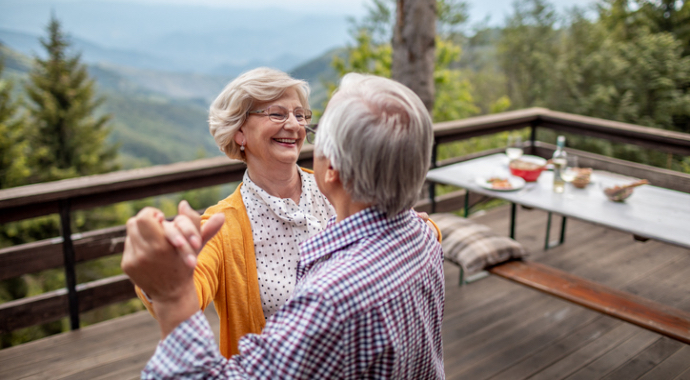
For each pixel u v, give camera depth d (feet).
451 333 7.20
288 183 3.45
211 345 1.89
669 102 31.04
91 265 46.98
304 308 1.94
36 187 6.71
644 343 6.92
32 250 6.90
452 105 35.65
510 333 7.18
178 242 1.72
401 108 2.08
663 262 9.55
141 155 332.19
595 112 38.24
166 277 1.81
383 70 31.65
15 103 50.57
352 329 1.94
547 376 6.21
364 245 2.13
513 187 7.89
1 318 6.86
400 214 2.26
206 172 7.97
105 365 6.52
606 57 38.04
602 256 9.86
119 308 43.91
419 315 2.24
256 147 3.26
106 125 63.52
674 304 8.05
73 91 60.18
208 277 2.77
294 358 1.90
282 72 3.26
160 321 1.90
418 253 2.30
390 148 2.03
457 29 43.42
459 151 36.70
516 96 53.16
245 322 3.09
